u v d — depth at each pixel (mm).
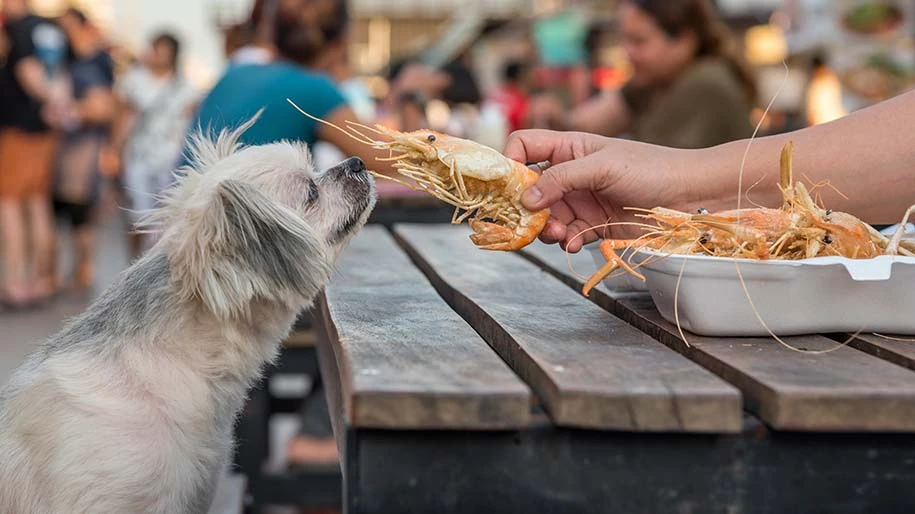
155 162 9750
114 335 2508
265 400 4691
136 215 2988
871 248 2123
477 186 2270
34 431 2391
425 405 1578
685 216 2123
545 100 8211
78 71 9625
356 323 2209
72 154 9656
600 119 6297
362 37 21766
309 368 4887
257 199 2441
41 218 9469
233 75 4559
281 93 4402
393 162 2400
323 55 5039
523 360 1908
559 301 2520
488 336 2295
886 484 1663
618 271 2451
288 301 2473
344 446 1745
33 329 8062
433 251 3506
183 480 2473
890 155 2262
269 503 4691
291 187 2719
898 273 2027
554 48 11758
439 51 17281
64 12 9773
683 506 1658
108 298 2648
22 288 9211
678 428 1596
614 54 11953
